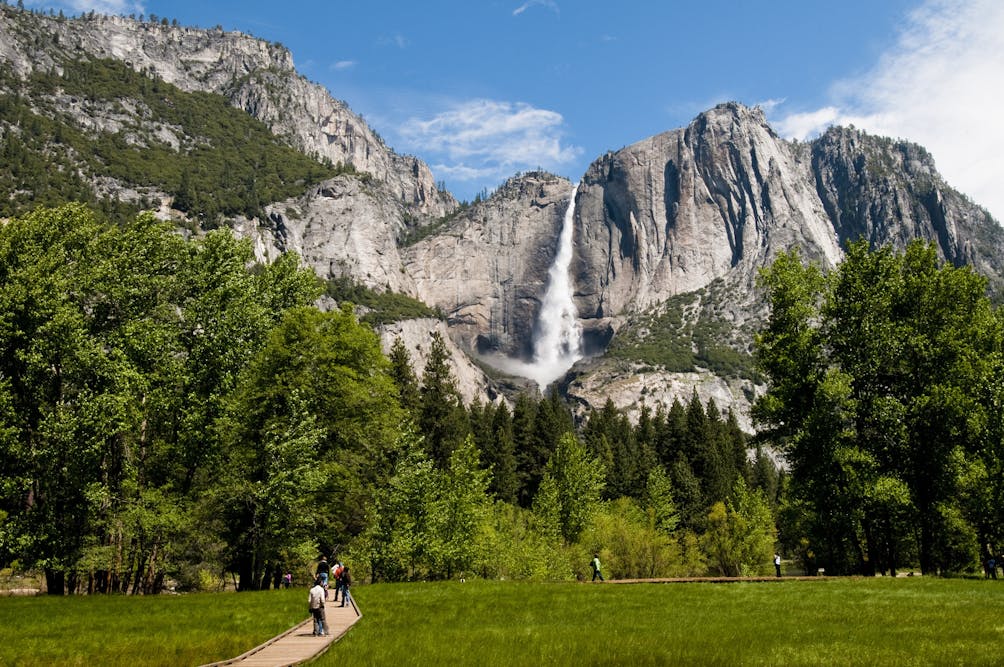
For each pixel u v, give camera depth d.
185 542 38.84
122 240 40.28
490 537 56.91
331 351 40.81
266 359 39.66
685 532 84.56
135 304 39.34
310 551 37.47
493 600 31.36
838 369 39.44
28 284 35.34
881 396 38.94
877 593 29.80
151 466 38.62
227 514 38.56
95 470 36.19
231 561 40.44
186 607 29.75
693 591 33.12
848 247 42.16
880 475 37.69
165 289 39.84
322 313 42.16
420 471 47.97
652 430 132.50
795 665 16.77
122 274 38.75
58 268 37.56
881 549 43.06
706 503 101.12
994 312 40.84
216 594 35.59
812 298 42.16
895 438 38.62
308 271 47.03
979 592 29.44
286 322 40.56
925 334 38.41
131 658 18.56
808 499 40.97
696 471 110.19
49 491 35.47
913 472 38.75
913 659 17.02
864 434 39.28
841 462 37.00
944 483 38.09
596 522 72.12
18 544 33.81
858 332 39.38
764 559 80.38
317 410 40.38
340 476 40.91
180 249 41.09
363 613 27.55
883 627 21.48
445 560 49.09
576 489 72.50
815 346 40.47
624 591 34.06
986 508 40.03
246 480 36.91
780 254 43.31
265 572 43.69
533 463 108.69
